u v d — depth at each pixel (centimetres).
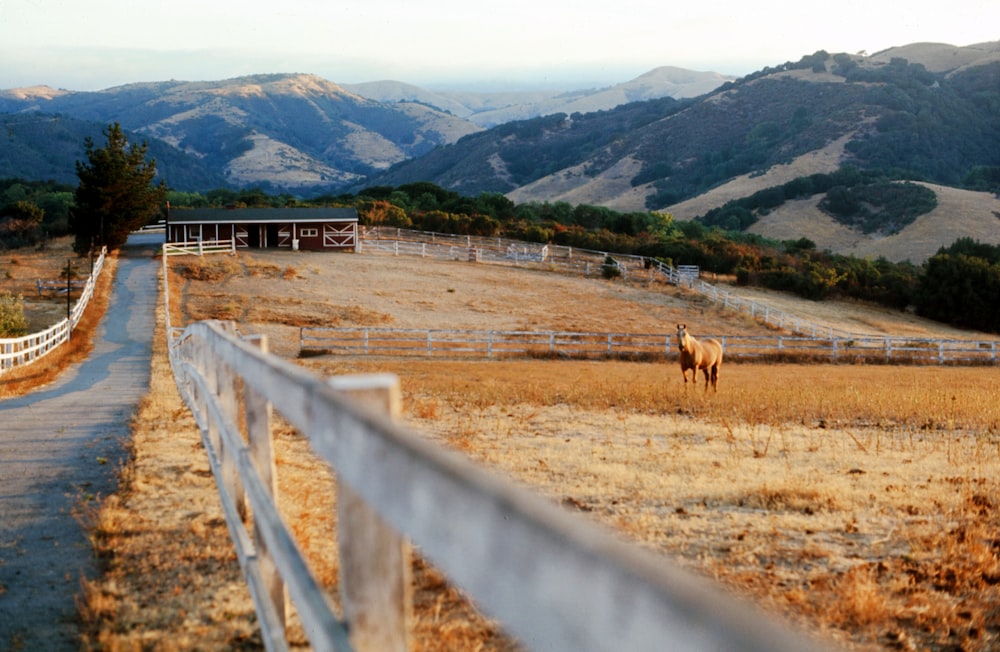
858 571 676
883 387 2739
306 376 267
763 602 611
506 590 120
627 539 759
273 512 358
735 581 657
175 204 12825
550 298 5953
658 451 1237
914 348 4369
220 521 675
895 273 7312
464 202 11375
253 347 420
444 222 9231
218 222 7338
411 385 2300
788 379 3145
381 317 5122
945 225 14788
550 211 11275
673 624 90
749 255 7594
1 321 3922
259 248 7469
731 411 1792
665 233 10594
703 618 86
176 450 964
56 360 3070
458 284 6244
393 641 229
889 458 1236
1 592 534
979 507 912
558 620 108
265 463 423
